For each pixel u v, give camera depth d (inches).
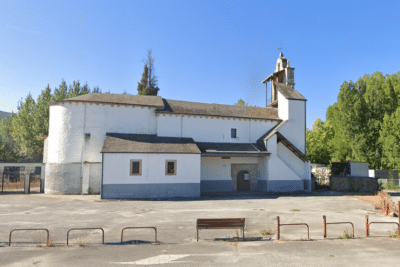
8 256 315.9
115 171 887.7
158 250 345.4
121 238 382.0
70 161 989.2
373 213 639.1
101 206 726.5
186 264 290.0
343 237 413.7
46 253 329.7
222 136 1163.9
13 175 1467.8
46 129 1606.8
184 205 754.8
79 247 360.5
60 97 1695.4
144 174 908.6
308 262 296.7
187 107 1175.0
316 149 1913.1
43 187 1063.0
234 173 1151.6
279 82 1455.5
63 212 630.5
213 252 335.9
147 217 578.6
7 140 1819.6
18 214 603.8
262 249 348.2
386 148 1451.8
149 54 2208.4
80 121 1007.6
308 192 1111.0
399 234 423.8
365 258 309.9
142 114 1073.5
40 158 1649.9
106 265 285.7
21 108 1775.3
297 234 441.7
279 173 1110.4
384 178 1476.4
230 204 778.8
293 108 1236.5
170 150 948.0
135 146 943.0
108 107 1036.5
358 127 1638.8
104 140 960.3
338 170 1218.0
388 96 1581.0
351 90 1734.7
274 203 803.4
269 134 1151.0
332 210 681.6
